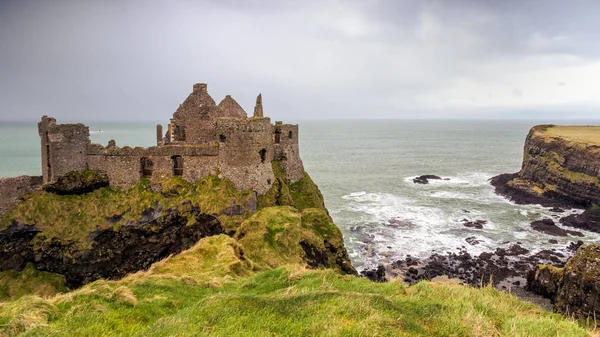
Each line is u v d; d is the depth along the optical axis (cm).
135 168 4422
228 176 4334
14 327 1221
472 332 1195
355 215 7344
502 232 6538
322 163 14762
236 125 4288
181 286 1897
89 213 4166
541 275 4469
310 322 1205
